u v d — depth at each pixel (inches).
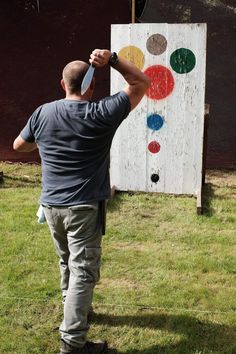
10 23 321.1
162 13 305.4
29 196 249.4
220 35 306.8
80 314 120.4
